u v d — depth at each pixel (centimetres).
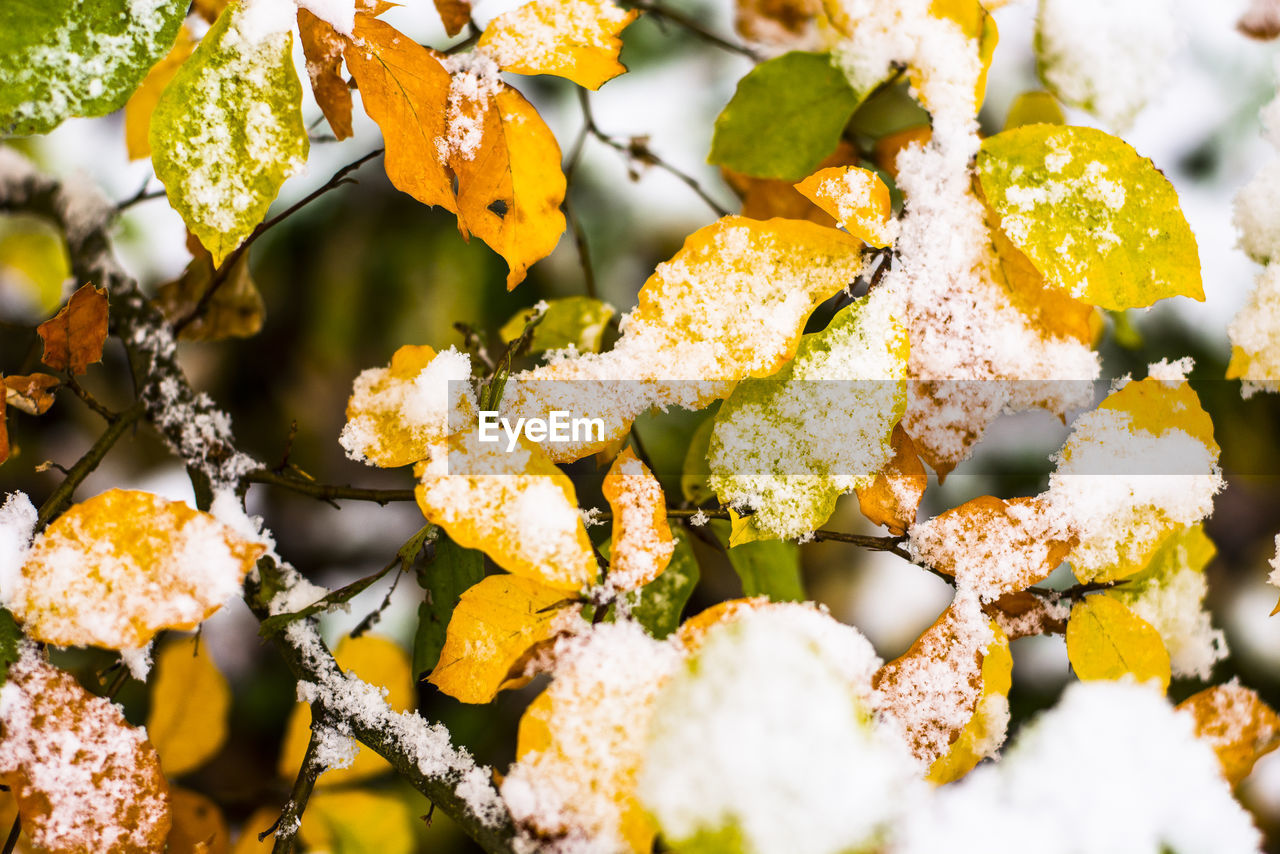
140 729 61
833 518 91
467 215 62
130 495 60
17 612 59
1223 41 73
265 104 60
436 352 62
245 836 68
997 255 63
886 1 64
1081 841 61
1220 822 61
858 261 62
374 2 61
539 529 60
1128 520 62
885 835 60
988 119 73
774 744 60
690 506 65
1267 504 79
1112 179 62
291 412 103
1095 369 63
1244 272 75
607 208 100
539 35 62
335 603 62
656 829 60
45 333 62
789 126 67
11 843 62
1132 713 62
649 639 60
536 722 60
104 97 60
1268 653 75
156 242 87
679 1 94
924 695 61
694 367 62
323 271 101
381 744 62
